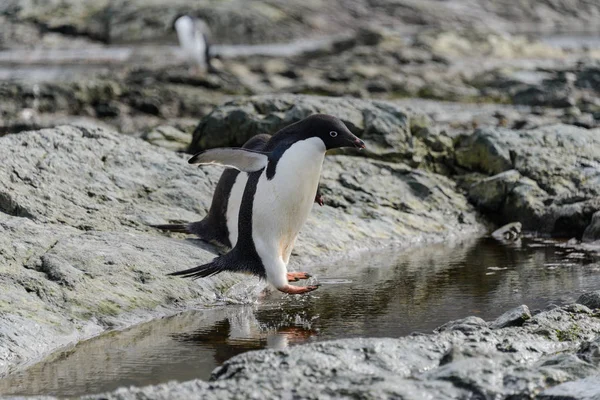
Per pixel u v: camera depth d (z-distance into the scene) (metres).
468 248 14.82
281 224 11.13
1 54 42.09
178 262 11.99
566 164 17.25
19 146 14.12
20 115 27.34
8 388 8.46
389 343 8.70
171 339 9.98
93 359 9.30
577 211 15.60
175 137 19.42
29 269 10.98
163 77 32.38
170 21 47.16
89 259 11.43
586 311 10.03
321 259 13.87
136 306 10.91
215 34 47.66
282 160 10.97
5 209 12.82
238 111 18.05
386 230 15.34
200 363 9.14
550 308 10.49
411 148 17.94
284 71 34.69
